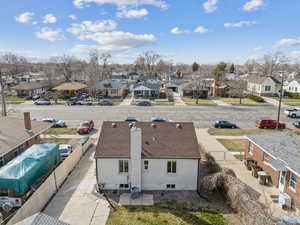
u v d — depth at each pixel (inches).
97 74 3221.0
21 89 2544.3
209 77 3848.4
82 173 789.2
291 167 597.0
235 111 1893.5
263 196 644.7
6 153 703.1
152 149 691.4
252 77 3277.6
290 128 1401.3
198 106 2113.7
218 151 1010.7
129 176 682.8
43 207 589.3
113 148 693.3
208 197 648.4
